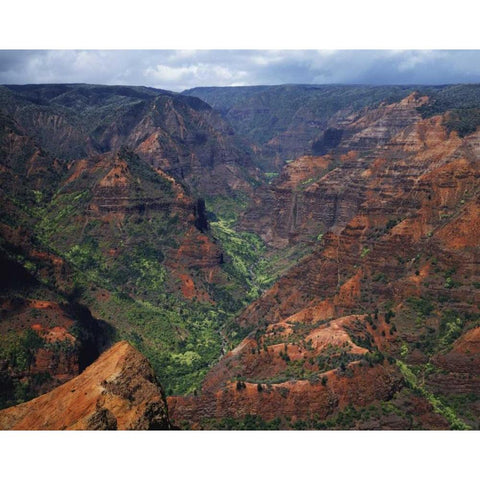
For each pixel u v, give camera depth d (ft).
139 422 234.38
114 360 259.39
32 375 392.88
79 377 266.16
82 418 236.43
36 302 442.50
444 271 449.06
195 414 332.39
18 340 402.52
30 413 256.52
